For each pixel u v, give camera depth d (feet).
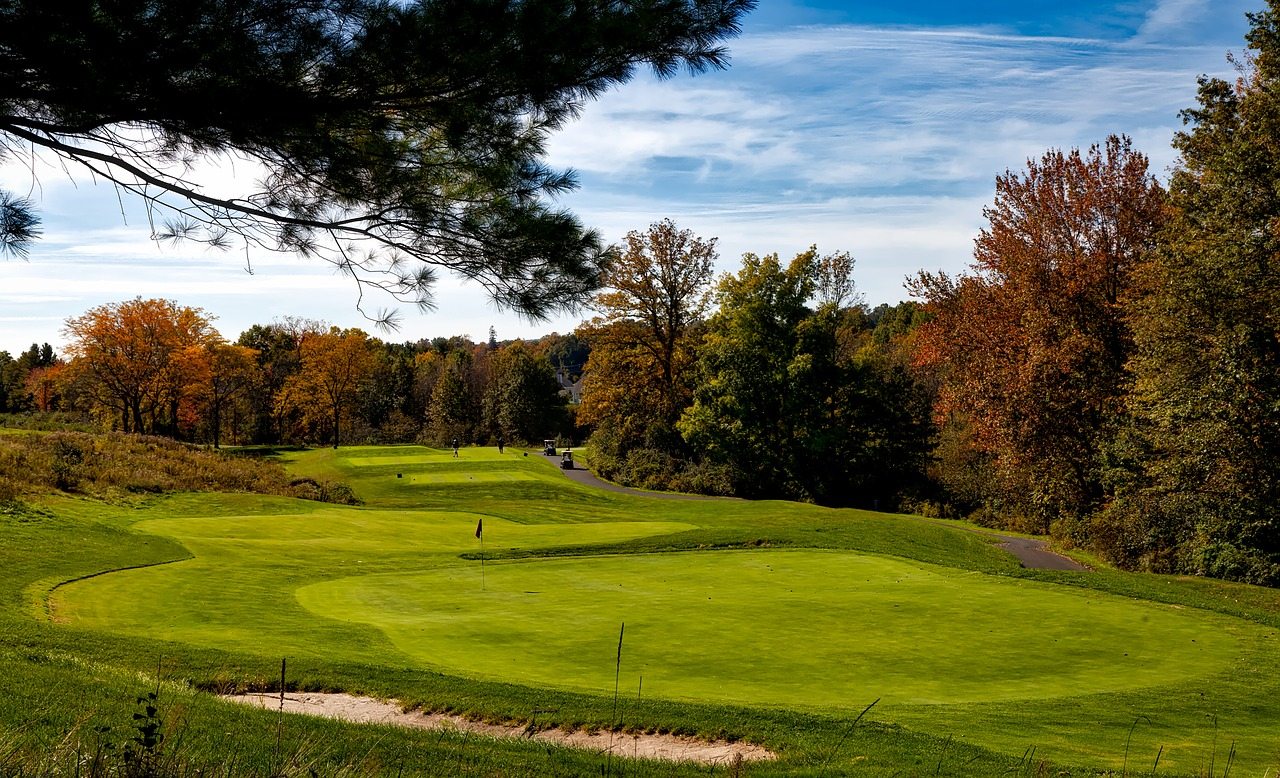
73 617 45.01
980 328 112.27
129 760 15.46
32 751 17.38
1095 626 45.91
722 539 80.74
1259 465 72.33
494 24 16.51
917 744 26.58
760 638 42.78
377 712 30.17
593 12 17.53
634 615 48.14
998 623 46.39
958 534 96.12
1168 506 82.38
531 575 63.10
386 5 16.47
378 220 20.81
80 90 15.78
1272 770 26.18
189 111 16.88
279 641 41.09
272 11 15.48
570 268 21.45
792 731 27.86
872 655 39.83
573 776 22.04
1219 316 74.08
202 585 55.36
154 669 33.42
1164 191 98.17
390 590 56.95
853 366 161.79
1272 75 76.28
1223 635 44.39
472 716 29.84
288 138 18.16
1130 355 95.81
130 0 14.08
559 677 35.99
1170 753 27.63
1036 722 30.42
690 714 29.37
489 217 20.65
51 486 92.94
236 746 20.67
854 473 158.40
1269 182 72.54
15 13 13.92
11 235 16.42
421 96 18.24
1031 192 106.73
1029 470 106.93
